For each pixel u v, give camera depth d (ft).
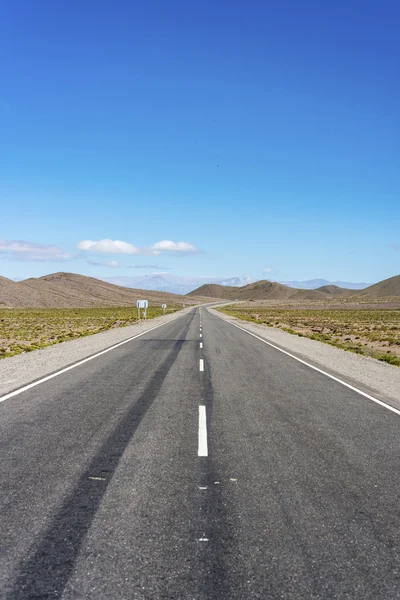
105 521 12.69
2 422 23.89
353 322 203.10
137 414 25.91
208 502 14.08
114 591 9.56
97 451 19.15
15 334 108.68
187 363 48.91
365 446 20.57
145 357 54.19
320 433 22.63
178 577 10.07
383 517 13.26
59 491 14.79
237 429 23.04
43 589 9.61
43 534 11.90
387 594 9.61
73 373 41.39
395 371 48.83
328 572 10.37
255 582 9.93
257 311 373.61
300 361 53.26
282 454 19.16
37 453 18.79
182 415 25.81
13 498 14.17
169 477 16.21
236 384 36.40
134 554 10.98
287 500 14.35
